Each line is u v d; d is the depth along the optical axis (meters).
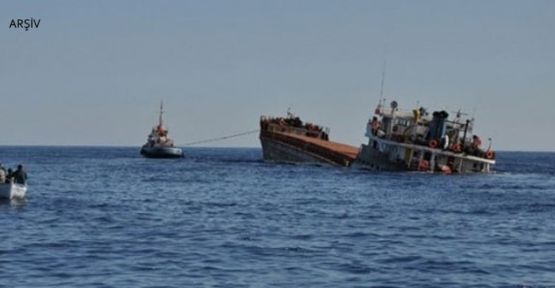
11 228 103.50
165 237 97.12
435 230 106.88
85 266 78.00
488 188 181.12
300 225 110.69
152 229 104.50
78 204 137.62
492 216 124.25
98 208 131.12
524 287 71.81
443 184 186.50
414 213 127.56
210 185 189.00
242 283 71.75
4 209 125.19
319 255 85.56
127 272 75.50
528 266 81.19
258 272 76.25
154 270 76.56
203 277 73.81
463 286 71.94
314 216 122.25
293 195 160.25
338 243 94.06
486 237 100.94
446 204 142.25
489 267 80.44
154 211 127.69
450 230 107.12
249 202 145.50
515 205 141.38
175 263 79.94
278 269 77.75
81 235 97.94
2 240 93.12
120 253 85.12
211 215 122.69
